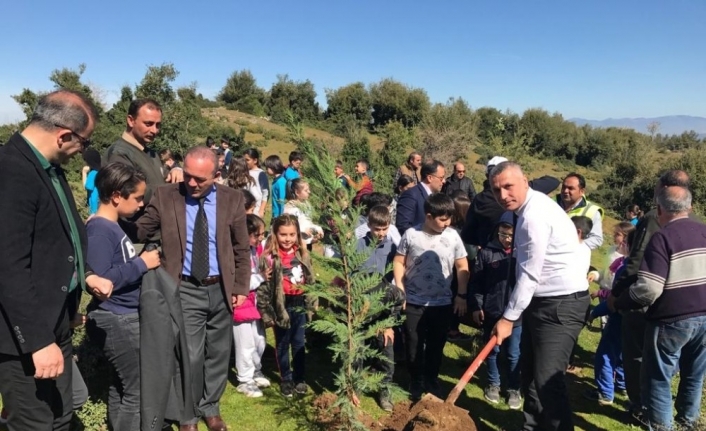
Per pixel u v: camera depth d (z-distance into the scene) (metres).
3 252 2.29
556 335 3.58
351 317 3.65
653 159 42.34
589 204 5.82
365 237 4.69
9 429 2.65
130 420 3.33
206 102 58.34
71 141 2.55
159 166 4.23
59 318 2.63
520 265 3.54
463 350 5.93
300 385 4.55
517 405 4.65
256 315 4.45
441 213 4.29
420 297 4.42
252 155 9.15
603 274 5.11
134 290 3.28
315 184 3.57
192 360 3.67
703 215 32.81
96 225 3.12
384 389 4.35
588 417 4.59
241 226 3.85
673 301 3.64
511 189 3.48
